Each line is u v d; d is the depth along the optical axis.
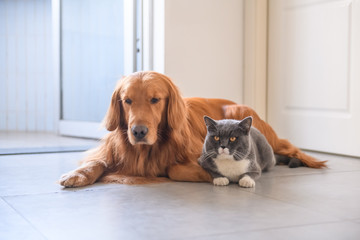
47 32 5.91
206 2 3.96
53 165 2.94
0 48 5.97
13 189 2.18
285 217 1.67
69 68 5.08
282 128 4.00
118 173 2.48
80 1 4.85
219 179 2.27
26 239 1.43
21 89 5.99
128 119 2.32
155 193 2.09
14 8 5.93
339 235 1.46
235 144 2.19
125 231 1.51
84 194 2.07
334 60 3.52
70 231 1.51
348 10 3.41
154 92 2.33
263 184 2.30
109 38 4.54
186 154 2.49
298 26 3.82
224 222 1.61
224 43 4.08
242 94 4.20
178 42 3.85
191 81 3.94
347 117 3.45
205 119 2.26
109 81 4.59
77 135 4.91
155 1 3.87
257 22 4.06
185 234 1.47
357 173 2.64
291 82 3.90
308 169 2.78
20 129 6.00
